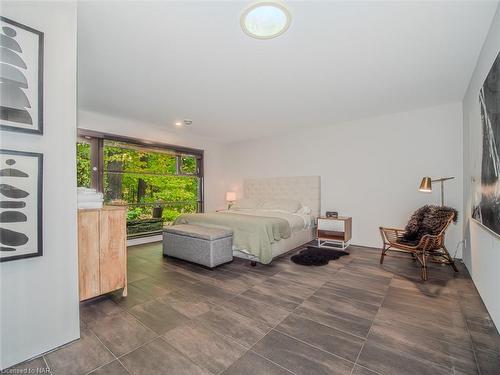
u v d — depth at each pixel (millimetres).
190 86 2961
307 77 2734
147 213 4812
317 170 4867
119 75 2672
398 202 3994
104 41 2049
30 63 1427
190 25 1853
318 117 4207
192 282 2697
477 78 2402
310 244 4523
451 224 3537
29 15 1436
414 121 3848
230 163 6301
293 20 1788
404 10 1693
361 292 2430
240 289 2506
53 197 1533
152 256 3758
